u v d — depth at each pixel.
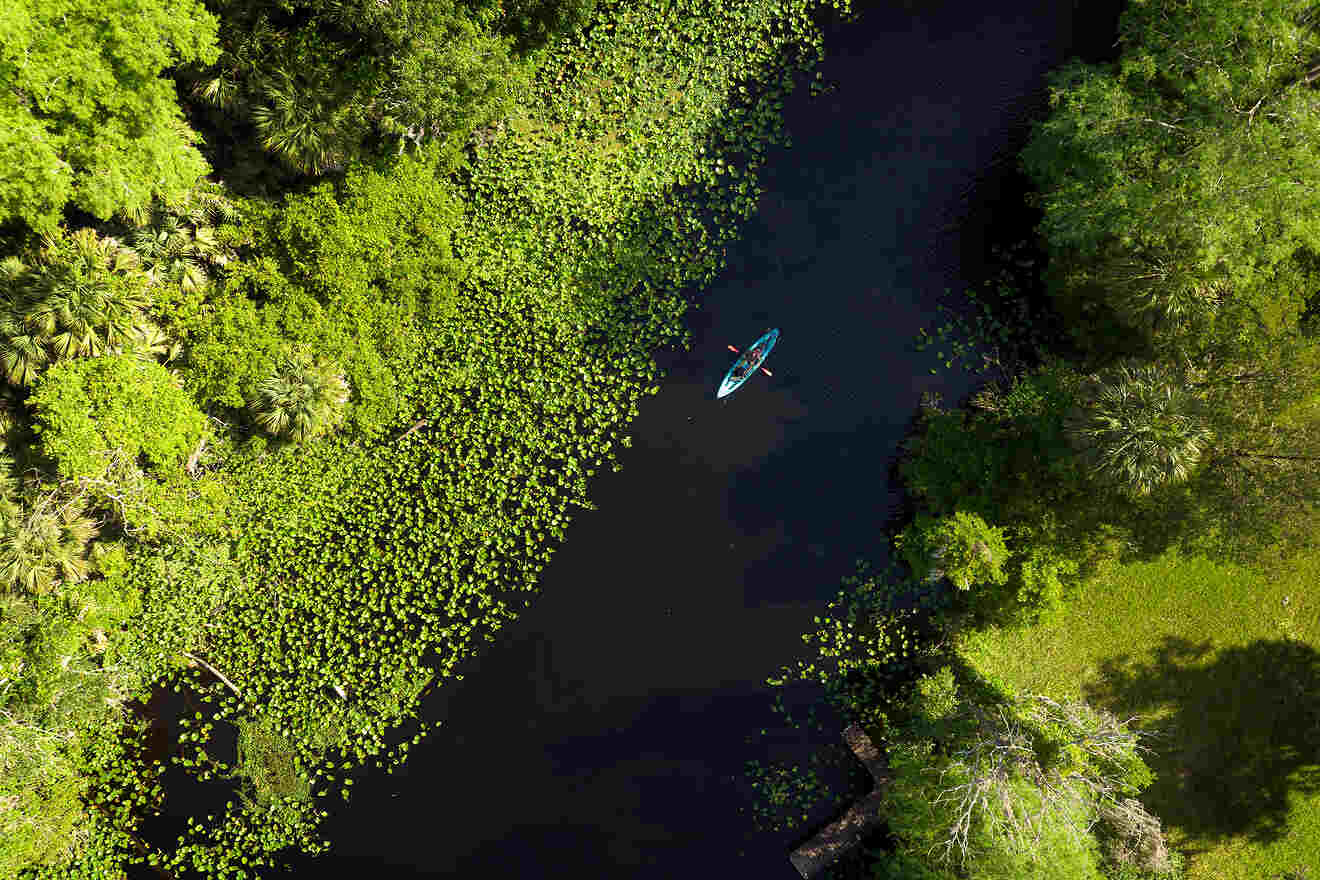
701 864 25.62
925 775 22.41
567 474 27.31
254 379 25.00
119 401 23.36
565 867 26.03
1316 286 22.81
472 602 26.94
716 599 26.69
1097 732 21.55
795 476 26.98
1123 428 21.20
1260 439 22.22
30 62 20.30
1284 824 23.77
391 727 26.58
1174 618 24.70
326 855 26.28
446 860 26.20
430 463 27.36
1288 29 20.84
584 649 26.80
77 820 26.05
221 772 26.50
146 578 26.59
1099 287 24.17
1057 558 24.00
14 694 24.25
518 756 26.50
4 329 23.02
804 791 25.45
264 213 25.83
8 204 21.86
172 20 21.09
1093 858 21.48
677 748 26.19
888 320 27.31
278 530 27.19
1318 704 23.97
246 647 26.83
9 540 23.02
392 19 22.50
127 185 22.02
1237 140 20.81
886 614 25.80
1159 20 23.30
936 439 25.83
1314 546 24.00
